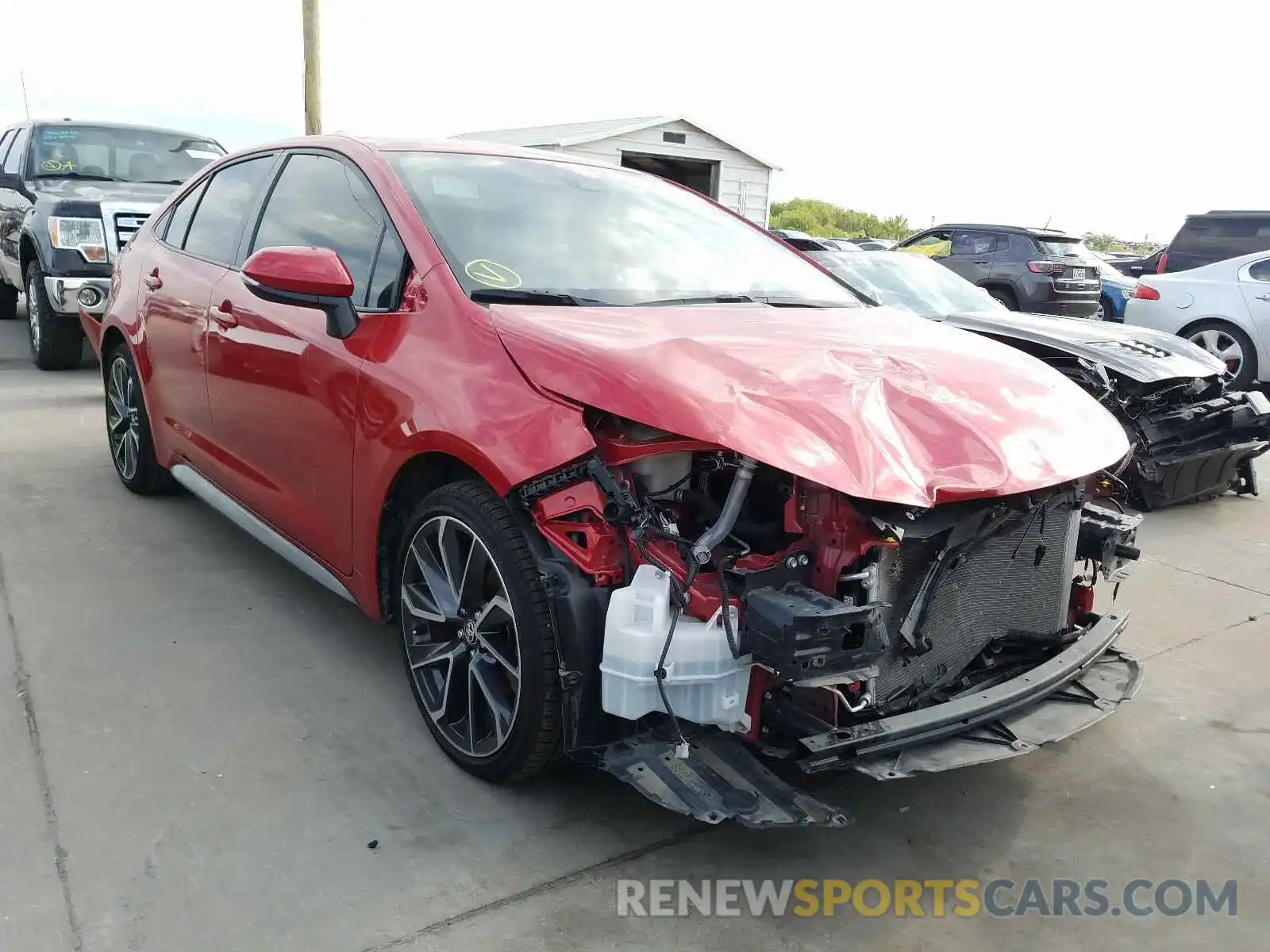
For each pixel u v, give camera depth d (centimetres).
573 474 232
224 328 367
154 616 365
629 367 232
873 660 219
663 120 2100
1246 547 524
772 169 2316
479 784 269
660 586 222
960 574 254
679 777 225
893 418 242
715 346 258
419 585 286
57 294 759
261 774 269
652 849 246
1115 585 323
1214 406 581
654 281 318
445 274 281
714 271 340
